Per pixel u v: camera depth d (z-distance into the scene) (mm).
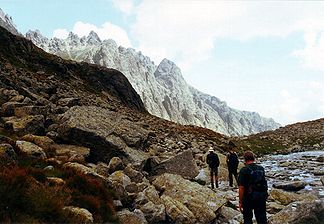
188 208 14055
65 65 61719
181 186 15625
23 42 58250
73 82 55750
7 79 30891
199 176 23516
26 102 25406
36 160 13469
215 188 21312
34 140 17906
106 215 11188
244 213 11062
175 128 46000
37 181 10852
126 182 15188
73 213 9844
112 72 67812
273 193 17922
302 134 71500
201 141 41344
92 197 11414
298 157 45406
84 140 20781
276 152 55000
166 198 14031
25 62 52438
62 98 36062
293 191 20844
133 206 13484
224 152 38875
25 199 9250
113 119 25562
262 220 10867
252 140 64812
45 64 56969
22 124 19625
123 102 63906
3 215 8430
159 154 26719
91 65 67125
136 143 23891
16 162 12445
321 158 39031
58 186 11156
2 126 19500
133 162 20547
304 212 12312
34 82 39812
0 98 25531
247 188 10969
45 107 24078
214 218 13672
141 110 69688
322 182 22688
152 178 20281
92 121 22750
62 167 13461
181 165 22422
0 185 9242
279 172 30062
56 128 21766
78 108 24531
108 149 20781
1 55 48031
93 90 57344
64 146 19938
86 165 16906
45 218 9211
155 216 12641
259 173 10977
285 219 12656
